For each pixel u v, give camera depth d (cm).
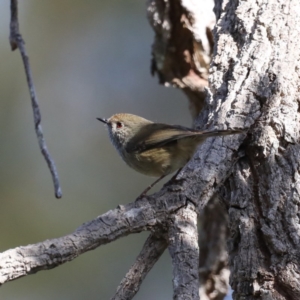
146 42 1697
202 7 1084
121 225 628
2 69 1596
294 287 614
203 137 777
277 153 713
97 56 1686
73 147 1588
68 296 1356
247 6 873
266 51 809
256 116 754
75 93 1655
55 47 1670
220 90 814
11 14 941
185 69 1117
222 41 858
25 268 570
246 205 689
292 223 657
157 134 938
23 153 1536
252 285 631
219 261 1055
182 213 659
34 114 856
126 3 1694
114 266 1405
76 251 596
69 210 1480
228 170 725
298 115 744
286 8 851
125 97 1673
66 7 1678
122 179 1553
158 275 1427
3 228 1423
